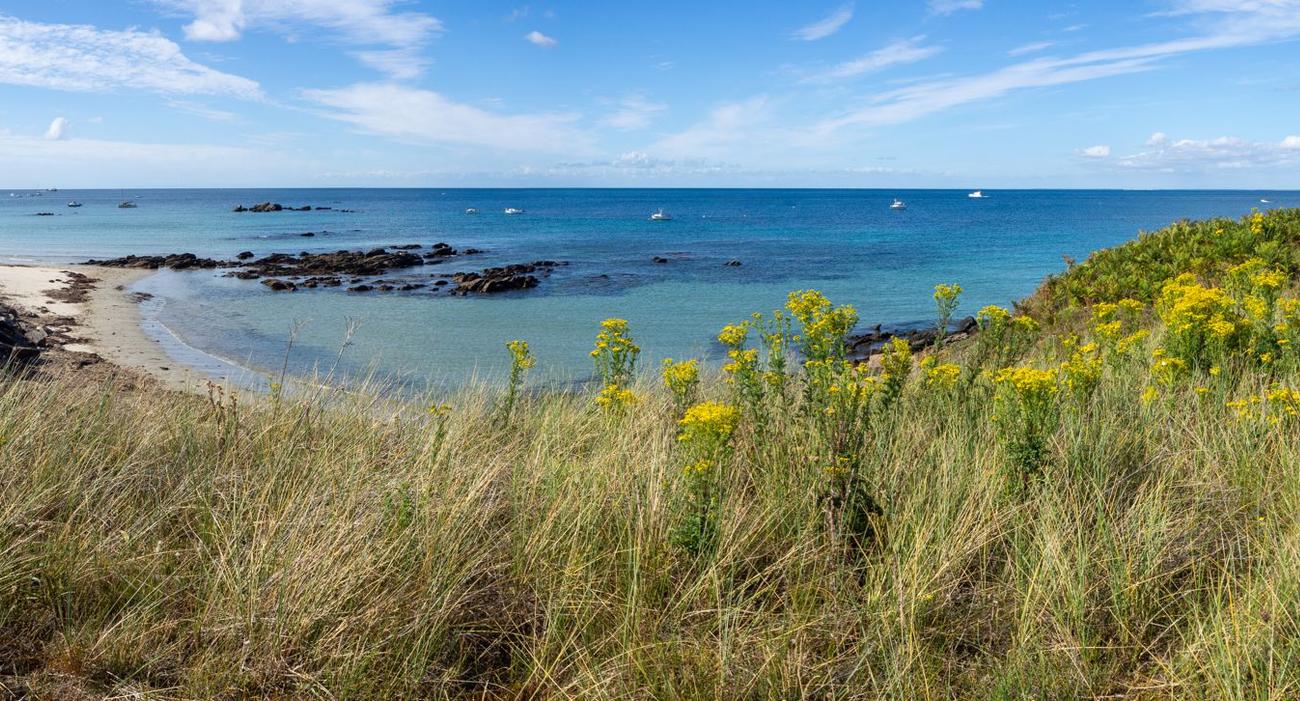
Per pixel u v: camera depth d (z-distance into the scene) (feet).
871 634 9.66
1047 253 142.61
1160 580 10.44
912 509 12.19
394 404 21.95
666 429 16.92
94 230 203.92
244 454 15.94
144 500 13.34
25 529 11.55
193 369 43.19
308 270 108.58
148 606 10.06
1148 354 21.72
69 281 86.38
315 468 14.44
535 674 9.51
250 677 9.10
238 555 11.13
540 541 11.82
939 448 14.35
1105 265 40.09
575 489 13.33
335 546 10.82
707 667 9.37
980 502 12.21
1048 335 32.81
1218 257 35.86
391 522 11.95
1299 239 36.50
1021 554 11.03
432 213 360.48
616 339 21.62
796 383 17.69
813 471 13.01
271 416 18.37
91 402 18.51
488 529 12.80
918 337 51.72
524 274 108.88
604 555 11.72
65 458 13.97
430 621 10.07
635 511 12.71
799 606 10.58
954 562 10.89
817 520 12.19
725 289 93.09
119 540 11.54
